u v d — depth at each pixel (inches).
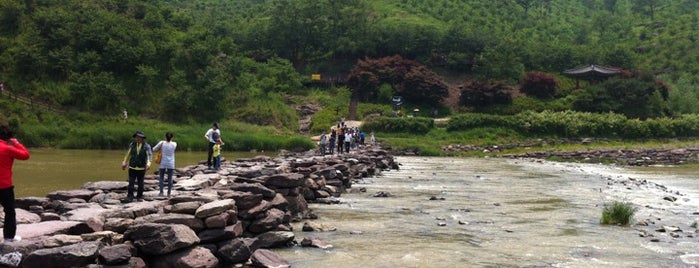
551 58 3545.8
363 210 671.8
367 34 3516.2
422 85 3006.9
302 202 626.5
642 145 2445.9
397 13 4205.2
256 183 593.6
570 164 1889.8
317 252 442.6
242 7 4842.5
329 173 847.1
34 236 350.3
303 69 3501.5
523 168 1561.3
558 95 3181.6
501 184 1053.8
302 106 2903.5
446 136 2513.5
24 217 403.2
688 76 3565.5
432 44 3516.2
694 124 2701.8
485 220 616.1
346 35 3570.4
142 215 449.4
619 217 609.0
